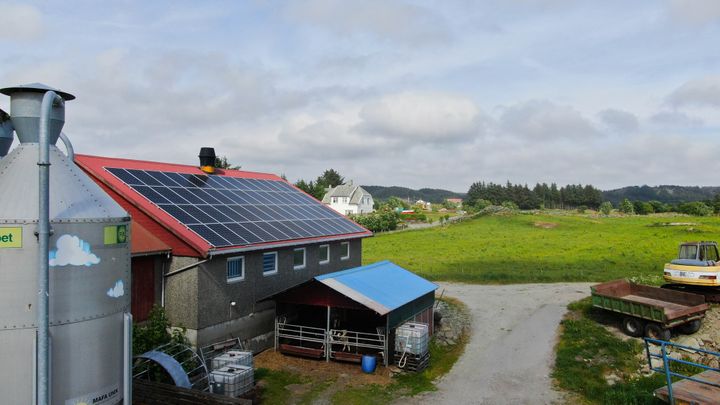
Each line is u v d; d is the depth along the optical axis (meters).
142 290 15.99
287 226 22.08
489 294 29.17
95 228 8.52
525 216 83.94
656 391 12.16
